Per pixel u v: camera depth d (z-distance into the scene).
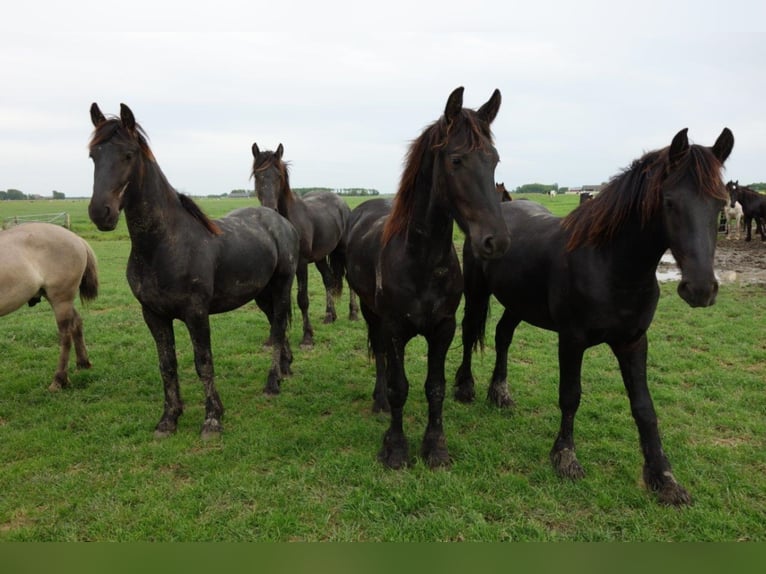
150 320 3.93
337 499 3.07
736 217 18.75
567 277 3.07
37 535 2.76
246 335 6.67
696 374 4.98
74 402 4.59
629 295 2.89
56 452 3.69
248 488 3.15
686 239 2.44
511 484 3.14
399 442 3.47
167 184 3.78
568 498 3.01
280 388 4.93
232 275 4.21
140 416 4.29
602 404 4.32
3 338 6.43
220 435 3.94
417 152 3.04
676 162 2.51
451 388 4.80
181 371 5.42
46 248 4.72
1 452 3.68
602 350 5.79
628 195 2.73
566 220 3.25
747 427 3.85
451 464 3.42
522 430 3.91
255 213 4.98
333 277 7.27
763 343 5.95
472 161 2.67
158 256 3.69
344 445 3.77
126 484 3.25
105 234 22.62
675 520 2.76
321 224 7.18
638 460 3.40
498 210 2.67
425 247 3.09
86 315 7.73
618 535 2.70
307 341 6.32
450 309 3.30
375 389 4.40
